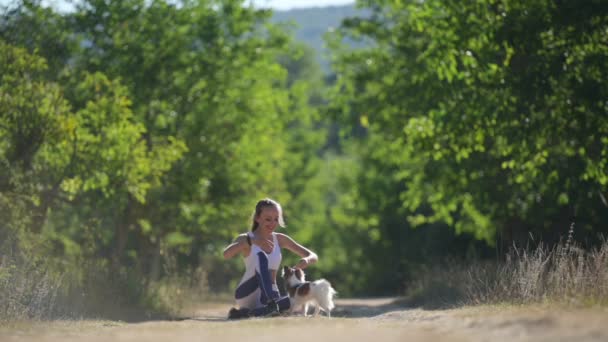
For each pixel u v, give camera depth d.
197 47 30.31
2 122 16.20
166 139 27.95
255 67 32.25
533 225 23.52
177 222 29.75
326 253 58.72
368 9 32.84
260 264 9.58
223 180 31.62
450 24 19.08
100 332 6.68
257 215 9.84
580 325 5.06
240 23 31.91
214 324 7.33
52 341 5.68
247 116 31.53
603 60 16.30
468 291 12.35
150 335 5.90
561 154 19.64
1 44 16.67
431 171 27.17
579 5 16.12
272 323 6.99
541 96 16.55
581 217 21.92
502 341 4.77
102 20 27.12
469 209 27.22
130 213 27.53
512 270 10.89
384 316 10.20
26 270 12.00
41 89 16.75
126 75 27.19
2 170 16.08
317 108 34.66
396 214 46.03
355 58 32.81
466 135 19.34
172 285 17.97
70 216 25.73
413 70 27.62
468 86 19.41
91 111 20.27
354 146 46.44
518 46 16.81
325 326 6.45
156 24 28.56
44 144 17.28
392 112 29.98
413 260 42.53
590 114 16.47
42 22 21.67
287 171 55.25
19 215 15.34
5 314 9.34
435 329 5.88
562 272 9.39
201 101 30.02
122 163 19.73
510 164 19.45
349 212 51.91
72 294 12.77
